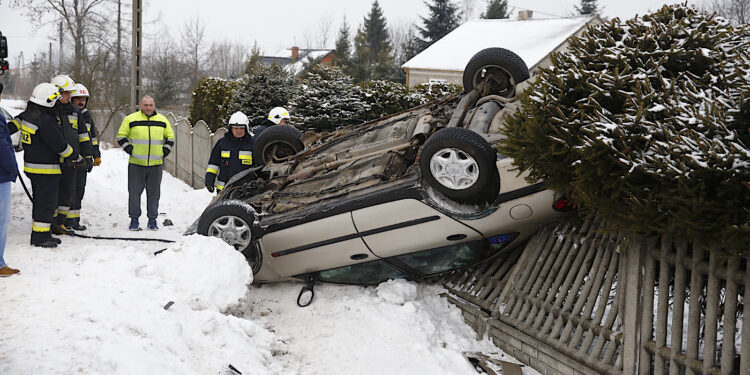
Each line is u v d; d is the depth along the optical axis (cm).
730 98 344
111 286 483
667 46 433
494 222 514
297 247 577
